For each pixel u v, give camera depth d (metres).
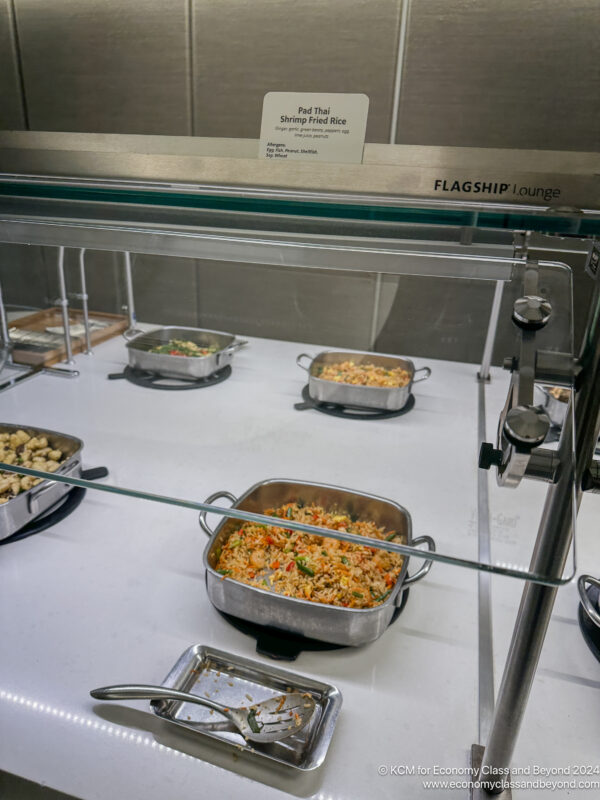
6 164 0.66
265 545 0.79
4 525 0.88
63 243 0.69
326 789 0.59
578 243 0.56
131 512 0.99
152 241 0.66
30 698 0.67
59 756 0.62
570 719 0.68
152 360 0.94
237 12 0.97
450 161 0.52
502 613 0.82
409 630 0.79
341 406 0.90
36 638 0.75
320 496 0.74
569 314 0.52
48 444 0.75
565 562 0.47
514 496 0.65
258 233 0.62
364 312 0.91
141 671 0.71
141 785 0.59
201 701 0.65
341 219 0.53
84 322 0.96
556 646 0.78
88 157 0.63
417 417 0.88
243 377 0.96
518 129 1.00
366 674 0.72
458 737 0.65
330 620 0.70
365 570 0.75
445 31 0.94
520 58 0.94
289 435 0.81
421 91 0.99
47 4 1.05
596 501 1.00
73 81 1.12
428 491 0.70
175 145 0.61
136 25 1.03
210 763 0.61
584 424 0.47
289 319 0.94
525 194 0.50
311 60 0.98
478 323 0.89
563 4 0.89
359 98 0.54
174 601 0.81
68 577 0.85
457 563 0.51
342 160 0.55
